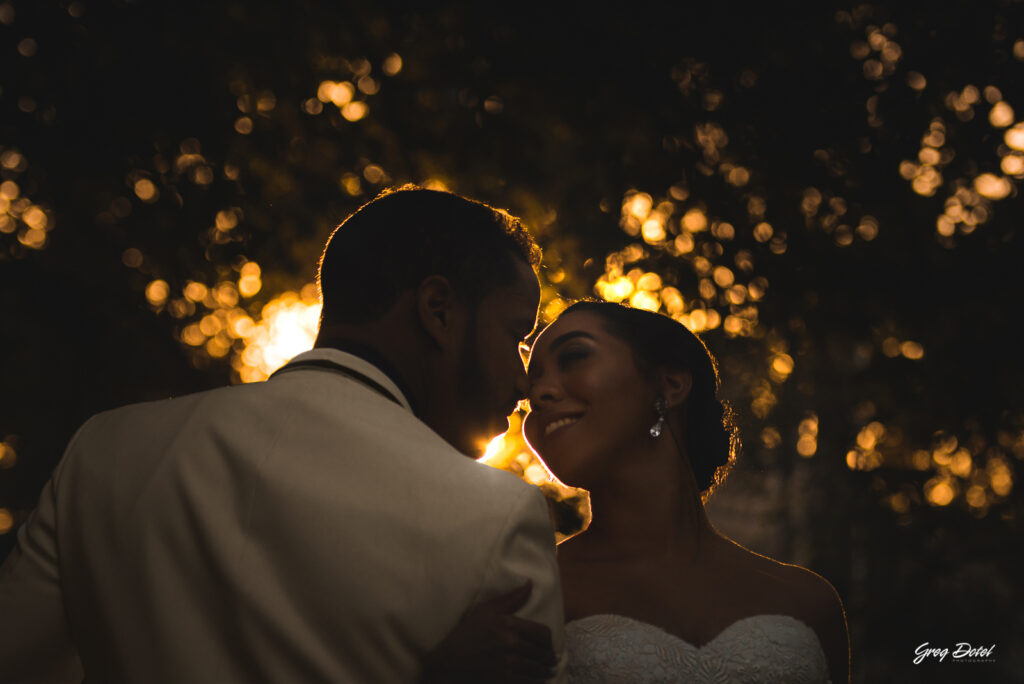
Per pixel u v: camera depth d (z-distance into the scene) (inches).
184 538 47.4
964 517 286.0
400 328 57.6
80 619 50.2
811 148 289.3
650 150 291.7
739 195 295.4
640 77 289.0
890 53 290.5
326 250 60.5
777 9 283.6
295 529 46.1
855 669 260.4
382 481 47.2
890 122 286.2
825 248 288.2
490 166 289.7
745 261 295.7
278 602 45.2
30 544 53.1
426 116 297.6
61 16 293.3
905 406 298.8
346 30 293.6
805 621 85.2
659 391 91.4
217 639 45.8
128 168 305.9
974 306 281.7
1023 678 247.4
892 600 264.4
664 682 77.5
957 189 290.2
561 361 90.4
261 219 301.3
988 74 284.8
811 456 342.6
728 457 105.3
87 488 51.7
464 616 44.9
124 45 295.3
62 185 303.3
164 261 309.7
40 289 306.8
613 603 84.7
